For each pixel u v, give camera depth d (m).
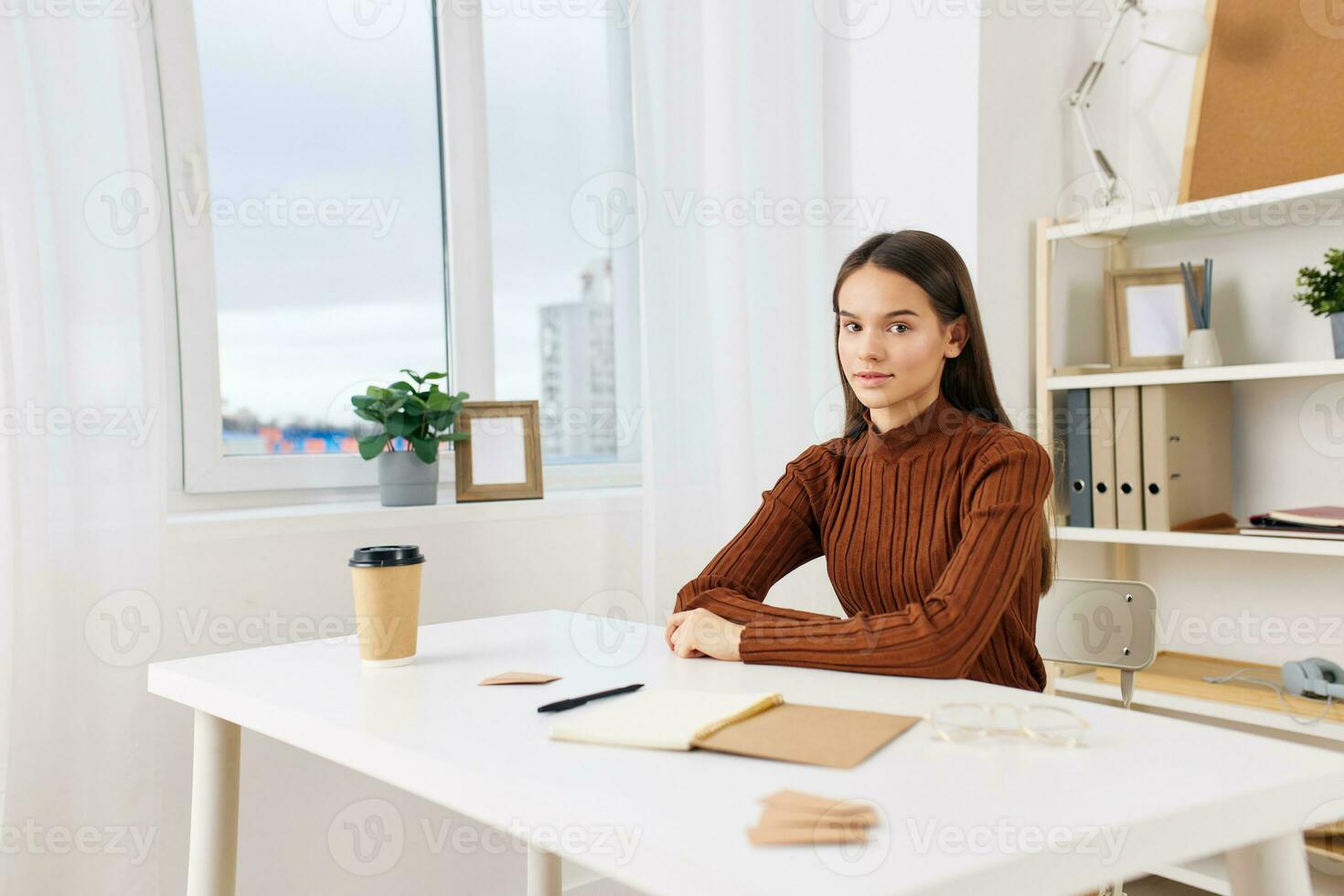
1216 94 2.39
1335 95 2.20
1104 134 2.67
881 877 0.60
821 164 2.43
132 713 1.54
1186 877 2.11
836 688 1.07
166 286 1.84
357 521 1.85
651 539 2.10
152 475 1.57
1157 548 2.62
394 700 1.05
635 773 0.80
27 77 1.50
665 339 2.11
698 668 1.17
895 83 2.52
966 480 1.32
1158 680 2.29
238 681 1.15
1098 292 2.63
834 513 1.50
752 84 2.27
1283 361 2.40
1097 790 0.74
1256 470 2.45
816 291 2.43
